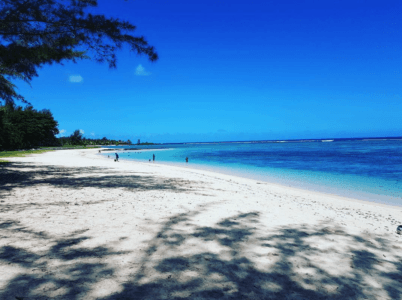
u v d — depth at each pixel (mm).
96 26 9469
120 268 3492
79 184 11875
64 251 4016
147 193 9891
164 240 4676
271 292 3023
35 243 4336
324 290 3121
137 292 2898
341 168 27797
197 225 5715
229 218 6469
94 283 3064
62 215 6230
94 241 4512
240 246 4500
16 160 29516
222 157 52844
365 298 2990
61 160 32406
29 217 5965
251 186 15156
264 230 5523
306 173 24359
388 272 3715
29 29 9734
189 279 3252
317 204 10234
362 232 5824
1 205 7180
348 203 11289
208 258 3934
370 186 16984
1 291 2809
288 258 4051
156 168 25125
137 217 6230
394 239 5422
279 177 21641
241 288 3082
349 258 4168
